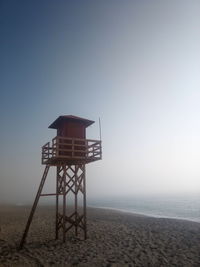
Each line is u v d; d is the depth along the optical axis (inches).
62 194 609.9
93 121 684.1
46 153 650.2
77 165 653.3
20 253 508.7
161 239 670.5
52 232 761.0
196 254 507.5
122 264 433.4
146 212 1879.9
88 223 1018.7
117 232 781.3
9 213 1551.4
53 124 712.4
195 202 2974.9
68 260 453.7
